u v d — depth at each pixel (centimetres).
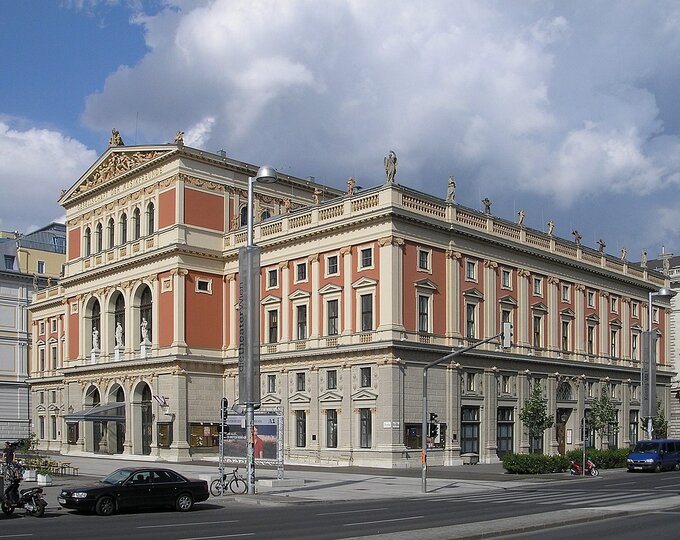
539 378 7294
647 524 2547
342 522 2766
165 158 7325
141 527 2684
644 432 8644
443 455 6203
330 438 6381
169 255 7206
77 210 8644
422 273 6281
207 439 7106
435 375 6238
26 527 2722
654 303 9306
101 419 7438
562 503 3419
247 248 4150
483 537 2191
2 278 10812
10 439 10575
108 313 7975
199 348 7194
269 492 4162
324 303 6531
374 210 6128
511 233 7188
